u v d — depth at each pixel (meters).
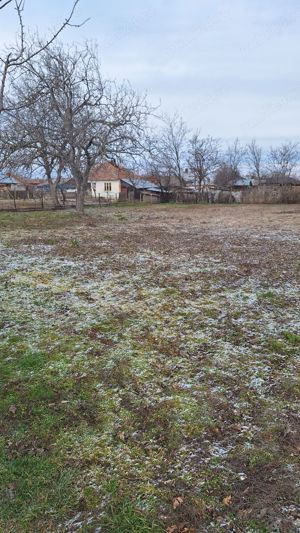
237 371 3.10
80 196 19.16
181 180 35.34
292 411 2.59
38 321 4.13
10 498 1.87
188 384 2.91
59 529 1.72
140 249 8.41
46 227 12.50
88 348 3.49
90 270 6.41
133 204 28.23
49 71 14.62
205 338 3.73
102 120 17.77
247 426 2.43
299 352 3.43
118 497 1.89
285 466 2.08
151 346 3.55
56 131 15.66
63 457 2.15
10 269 6.40
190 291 5.27
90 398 2.71
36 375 3.00
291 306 4.66
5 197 39.75
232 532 1.71
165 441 2.29
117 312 4.42
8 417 2.49
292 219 16.41
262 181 42.53
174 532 1.71
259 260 7.29
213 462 2.12
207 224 14.15
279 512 1.80
